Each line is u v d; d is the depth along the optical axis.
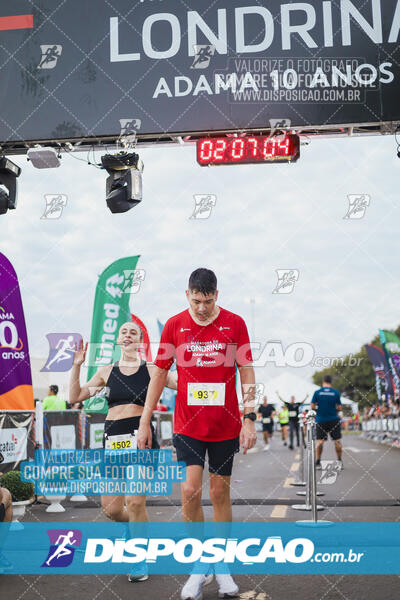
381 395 22.41
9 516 3.93
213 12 6.52
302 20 6.40
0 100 6.82
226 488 3.53
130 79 6.62
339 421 10.20
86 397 4.14
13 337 6.97
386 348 18.62
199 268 3.53
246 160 6.47
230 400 3.54
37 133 6.76
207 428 3.48
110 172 6.75
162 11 6.62
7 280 6.99
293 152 6.41
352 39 6.34
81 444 8.32
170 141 6.97
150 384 3.77
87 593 3.46
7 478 6.15
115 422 4.05
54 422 7.36
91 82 6.70
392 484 8.18
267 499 6.92
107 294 10.53
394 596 3.28
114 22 6.70
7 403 6.81
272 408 17.12
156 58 6.59
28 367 7.07
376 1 6.33
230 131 6.47
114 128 6.62
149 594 3.43
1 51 6.86
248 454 15.23
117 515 4.11
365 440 24.45
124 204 6.70
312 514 5.82
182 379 3.57
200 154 6.50
